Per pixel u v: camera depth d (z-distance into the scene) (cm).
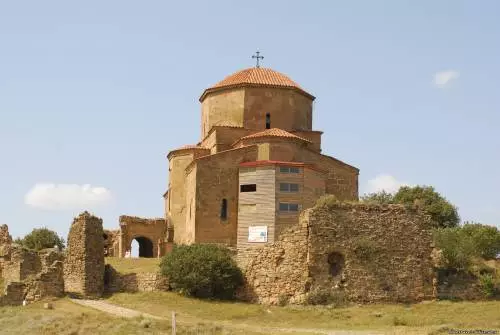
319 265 5316
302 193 6322
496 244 6969
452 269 5691
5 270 5878
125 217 7219
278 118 7181
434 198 8044
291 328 4503
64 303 5075
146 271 5681
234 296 5434
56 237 7950
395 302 5316
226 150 6775
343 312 5009
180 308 5028
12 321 4506
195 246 5656
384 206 5481
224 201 6512
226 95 7244
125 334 3969
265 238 6219
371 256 5362
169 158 7406
